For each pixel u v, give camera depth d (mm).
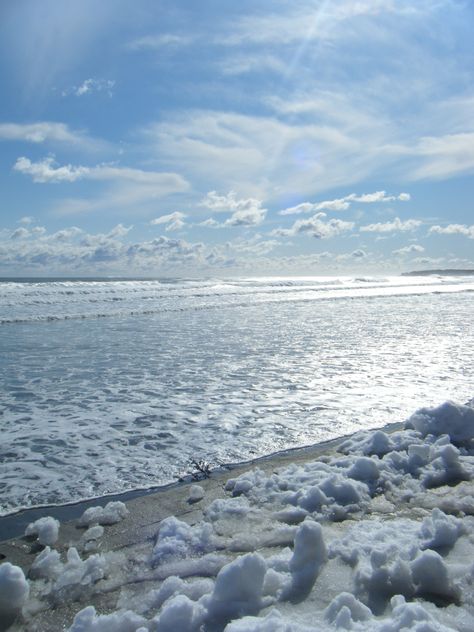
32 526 3762
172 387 9500
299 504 4008
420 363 11852
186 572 3146
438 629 2240
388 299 38094
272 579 2898
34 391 9219
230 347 14562
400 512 3957
